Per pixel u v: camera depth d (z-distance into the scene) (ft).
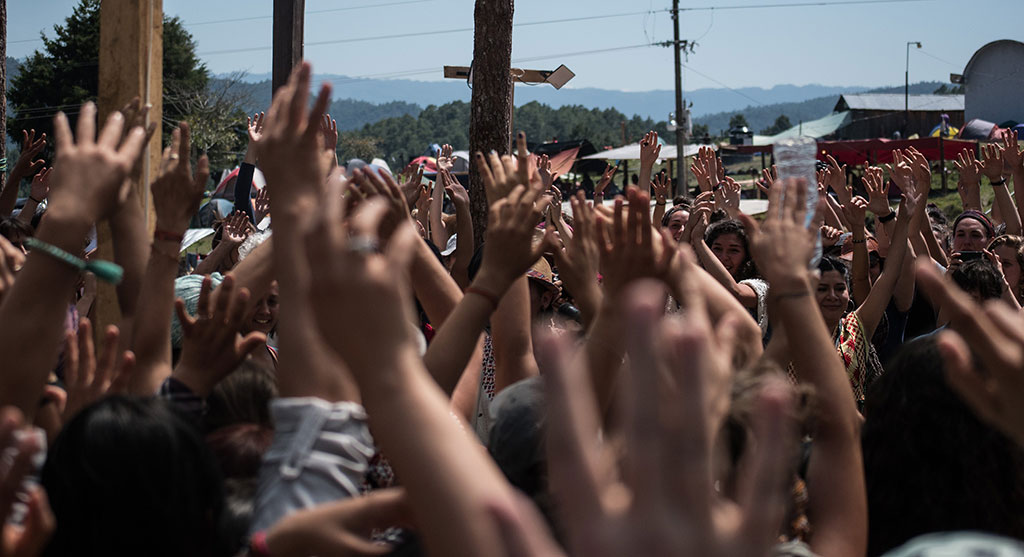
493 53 24.03
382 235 7.57
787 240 6.29
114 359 6.55
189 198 7.30
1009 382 4.20
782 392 3.22
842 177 20.79
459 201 14.52
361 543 5.40
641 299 3.00
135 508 5.51
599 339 6.33
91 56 140.46
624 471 3.74
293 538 5.41
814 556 6.16
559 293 12.82
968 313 4.31
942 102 196.44
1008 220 22.49
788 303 6.25
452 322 6.76
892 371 7.08
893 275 15.08
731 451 5.66
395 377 3.88
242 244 15.62
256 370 7.61
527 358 9.29
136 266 7.43
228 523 6.17
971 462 6.60
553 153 133.90
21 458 4.08
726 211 18.70
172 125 150.92
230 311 6.78
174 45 157.79
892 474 6.93
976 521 6.63
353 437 5.83
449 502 3.81
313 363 5.76
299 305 5.61
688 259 6.55
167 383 6.70
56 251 5.63
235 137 162.71
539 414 7.28
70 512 5.52
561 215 12.25
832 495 6.30
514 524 3.36
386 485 7.31
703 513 2.92
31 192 17.58
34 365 5.57
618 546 2.93
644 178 19.06
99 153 5.97
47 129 138.31
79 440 5.56
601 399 6.24
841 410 6.28
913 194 17.39
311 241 3.89
